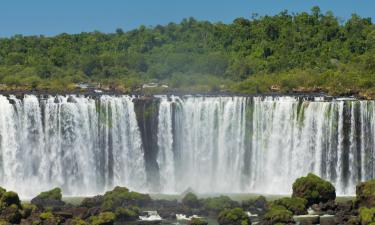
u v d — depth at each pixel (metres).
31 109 69.88
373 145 70.38
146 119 72.19
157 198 65.12
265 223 52.91
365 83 87.00
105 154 71.25
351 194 68.69
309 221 53.34
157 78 104.00
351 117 70.44
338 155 70.62
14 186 69.06
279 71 102.44
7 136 69.25
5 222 51.00
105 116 71.31
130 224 53.16
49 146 70.06
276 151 72.06
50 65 104.81
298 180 60.31
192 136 72.88
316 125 71.19
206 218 55.88
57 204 58.88
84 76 102.69
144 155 72.19
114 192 60.06
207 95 80.75
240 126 72.62
